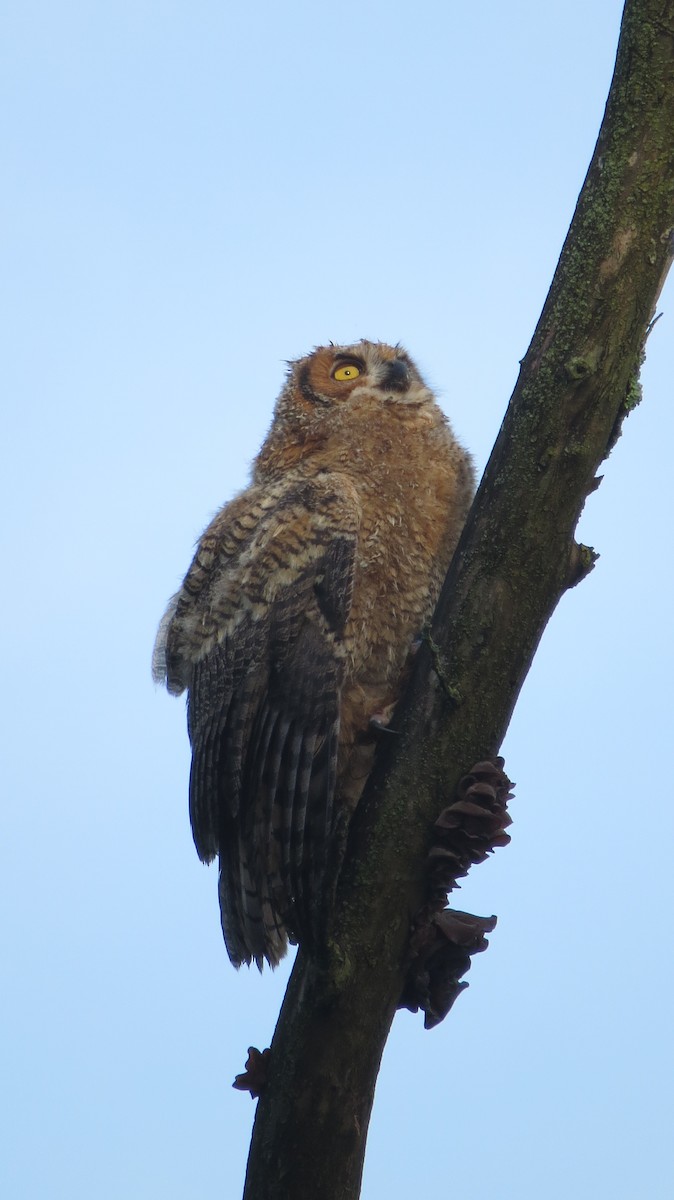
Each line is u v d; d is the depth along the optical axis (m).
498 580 8.00
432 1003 8.23
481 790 7.99
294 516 9.88
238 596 9.79
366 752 9.67
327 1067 8.11
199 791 9.74
